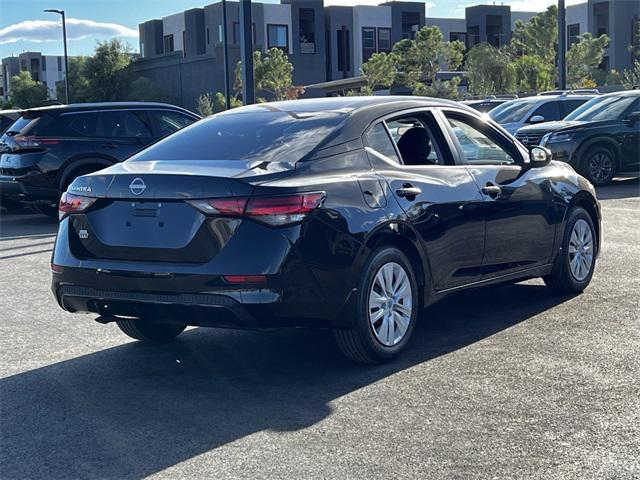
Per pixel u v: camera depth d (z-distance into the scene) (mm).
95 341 6195
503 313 6570
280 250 4699
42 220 14703
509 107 20094
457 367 5195
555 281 6957
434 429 4180
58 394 4945
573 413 4340
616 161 15953
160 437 4211
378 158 5438
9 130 13539
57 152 13055
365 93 54531
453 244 5738
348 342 5188
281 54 57062
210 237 4754
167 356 5734
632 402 4480
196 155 5344
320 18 69500
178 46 73938
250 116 5820
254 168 4914
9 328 6629
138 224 4980
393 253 5309
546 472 3641
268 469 3770
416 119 5895
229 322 4730
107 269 5020
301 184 4844
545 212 6602
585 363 5184
